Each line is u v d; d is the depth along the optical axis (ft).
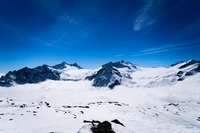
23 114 191.83
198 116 322.96
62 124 131.23
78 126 120.88
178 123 252.62
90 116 212.64
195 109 385.70
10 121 150.10
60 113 217.77
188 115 330.95
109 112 264.11
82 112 246.47
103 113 254.47
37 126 126.82
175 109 378.94
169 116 297.74
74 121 150.61
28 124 137.90
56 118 173.47
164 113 321.32
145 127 165.07
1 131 112.16
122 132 88.33
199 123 274.16
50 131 104.53
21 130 112.78
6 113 197.77
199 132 165.27
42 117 176.86
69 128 113.29
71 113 229.25
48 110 236.02
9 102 325.01
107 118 203.41
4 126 129.59
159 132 147.13
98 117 209.46
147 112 303.68
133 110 299.38
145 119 237.04
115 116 229.45
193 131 169.27
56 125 126.21
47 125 128.57
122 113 266.16
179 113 345.92
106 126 83.05
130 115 252.83
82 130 78.28
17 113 197.77
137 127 159.22
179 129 178.19
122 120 197.26
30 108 245.24
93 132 79.41
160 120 250.98
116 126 95.04
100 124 84.38
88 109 280.10
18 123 140.77
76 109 273.75
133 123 181.88
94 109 282.77
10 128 122.52
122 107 311.06
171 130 165.68
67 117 185.37
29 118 167.63
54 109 252.83
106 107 302.45
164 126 191.01
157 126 183.93
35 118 168.76
